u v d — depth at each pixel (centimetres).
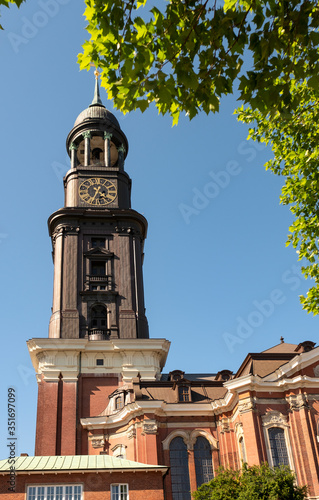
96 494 3634
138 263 7344
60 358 6303
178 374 6119
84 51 1424
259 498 3841
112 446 5559
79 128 8375
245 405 4875
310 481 4491
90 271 7100
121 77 1433
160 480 3769
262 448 4669
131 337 6656
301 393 4828
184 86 1430
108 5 1348
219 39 1388
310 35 1374
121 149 8469
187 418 5438
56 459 3922
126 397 5878
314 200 2414
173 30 1377
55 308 6794
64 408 5972
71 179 7881
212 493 4159
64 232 7331
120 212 7538
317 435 4678
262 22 1366
